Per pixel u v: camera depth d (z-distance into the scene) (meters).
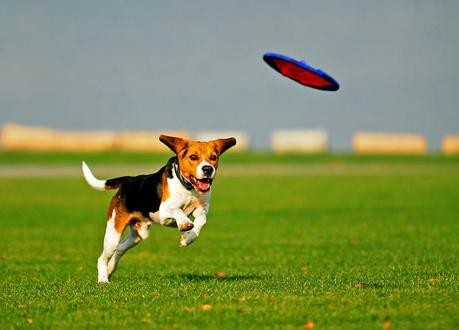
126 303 9.71
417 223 23.86
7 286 12.34
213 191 36.62
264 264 16.03
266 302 9.53
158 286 11.32
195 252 18.48
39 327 8.61
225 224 24.48
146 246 19.78
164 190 11.18
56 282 12.85
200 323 8.62
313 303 9.41
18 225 24.25
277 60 11.25
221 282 11.98
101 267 12.34
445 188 37.22
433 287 10.72
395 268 14.57
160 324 8.62
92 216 27.02
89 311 9.27
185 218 10.83
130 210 11.81
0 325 8.72
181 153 10.98
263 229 23.08
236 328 8.41
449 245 18.67
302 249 18.59
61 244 19.80
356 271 14.22
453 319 8.54
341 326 8.38
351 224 23.94
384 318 8.63
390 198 32.53
